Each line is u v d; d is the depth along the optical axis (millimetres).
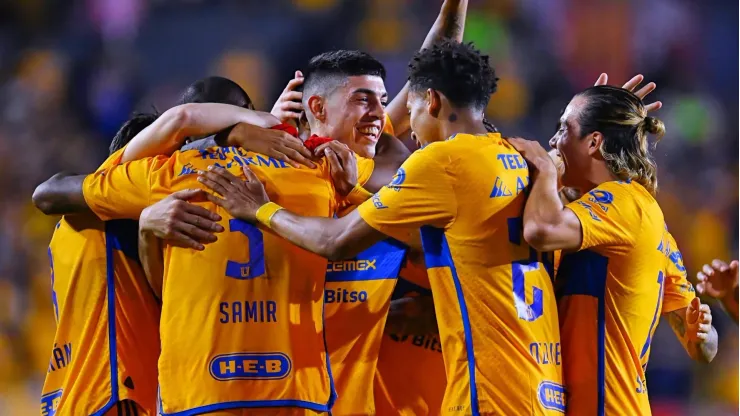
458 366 13836
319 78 16031
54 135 46812
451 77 14180
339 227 13711
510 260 13828
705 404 35219
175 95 47719
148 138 14539
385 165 16797
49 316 40906
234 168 14352
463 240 13711
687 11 47531
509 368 13648
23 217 44000
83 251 15164
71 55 49125
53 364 15320
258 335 13961
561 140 15227
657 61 47000
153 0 49625
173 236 13836
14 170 45594
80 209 14812
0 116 47094
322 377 14305
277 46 47719
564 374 14578
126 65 48656
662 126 15383
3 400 37406
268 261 14055
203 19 49062
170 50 48812
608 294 14492
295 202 14391
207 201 14156
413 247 15125
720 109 46000
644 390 14922
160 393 14148
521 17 47625
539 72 46656
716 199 43000
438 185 13617
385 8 47094
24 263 42281
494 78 14602
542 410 13773
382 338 16234
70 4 50250
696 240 42219
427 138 14555
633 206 14477
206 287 13961
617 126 14820
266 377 13898
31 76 48062
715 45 47031
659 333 35844
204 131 14531
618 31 47219
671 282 16266
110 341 14945
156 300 15336
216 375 13852
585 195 14438
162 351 14148
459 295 13766
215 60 48312
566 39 47312
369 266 15508
